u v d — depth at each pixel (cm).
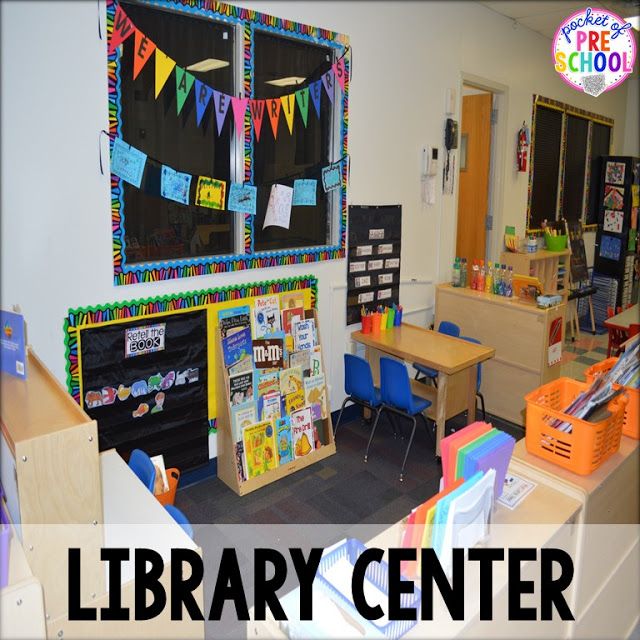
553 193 704
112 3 282
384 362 382
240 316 361
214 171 348
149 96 312
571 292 695
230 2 329
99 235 299
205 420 363
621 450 222
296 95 370
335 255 420
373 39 417
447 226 522
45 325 289
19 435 154
